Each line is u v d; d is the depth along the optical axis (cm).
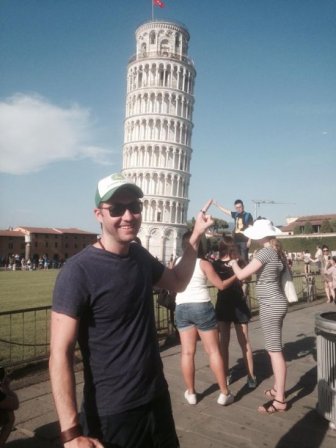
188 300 584
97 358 262
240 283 668
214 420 541
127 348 265
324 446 470
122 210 268
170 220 9275
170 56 9581
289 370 762
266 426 522
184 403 598
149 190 9269
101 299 259
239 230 1116
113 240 273
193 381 594
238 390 653
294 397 623
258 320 1244
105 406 257
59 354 240
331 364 520
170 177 9388
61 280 257
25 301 2088
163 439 279
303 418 546
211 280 575
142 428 265
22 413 554
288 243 9225
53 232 11250
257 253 575
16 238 10681
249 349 666
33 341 1055
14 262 7450
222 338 677
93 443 228
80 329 265
